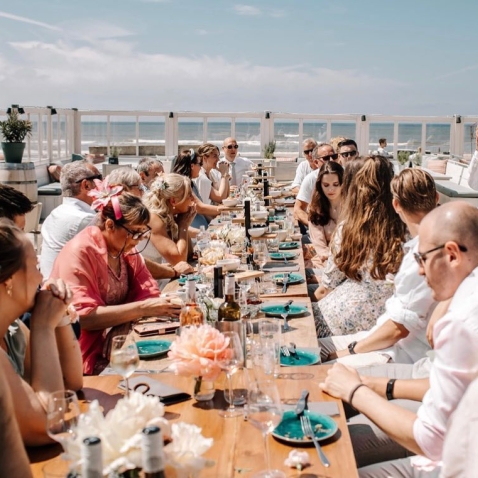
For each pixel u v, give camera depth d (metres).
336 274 3.84
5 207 2.91
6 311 2.07
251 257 4.60
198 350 2.13
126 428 1.43
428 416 1.92
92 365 3.13
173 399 2.21
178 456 1.43
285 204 8.70
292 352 2.70
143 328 3.07
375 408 2.12
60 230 4.58
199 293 3.23
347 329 3.58
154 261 4.79
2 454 1.55
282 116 14.39
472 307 1.82
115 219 3.32
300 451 1.85
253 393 1.74
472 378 1.80
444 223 1.96
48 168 12.04
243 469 1.75
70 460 1.49
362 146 14.48
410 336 3.11
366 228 3.46
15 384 1.89
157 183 4.78
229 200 7.73
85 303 3.13
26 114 11.11
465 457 1.59
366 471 2.26
